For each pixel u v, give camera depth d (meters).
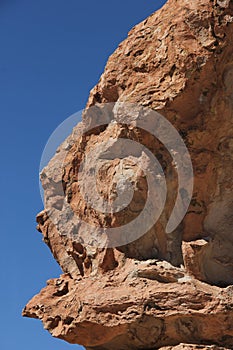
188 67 13.93
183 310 13.52
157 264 14.09
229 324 13.59
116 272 14.36
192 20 14.14
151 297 13.63
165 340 13.91
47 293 15.16
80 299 14.09
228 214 14.67
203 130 14.23
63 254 16.11
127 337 14.20
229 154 14.44
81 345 14.49
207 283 14.16
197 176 14.19
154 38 14.52
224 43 14.02
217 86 14.21
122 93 14.62
